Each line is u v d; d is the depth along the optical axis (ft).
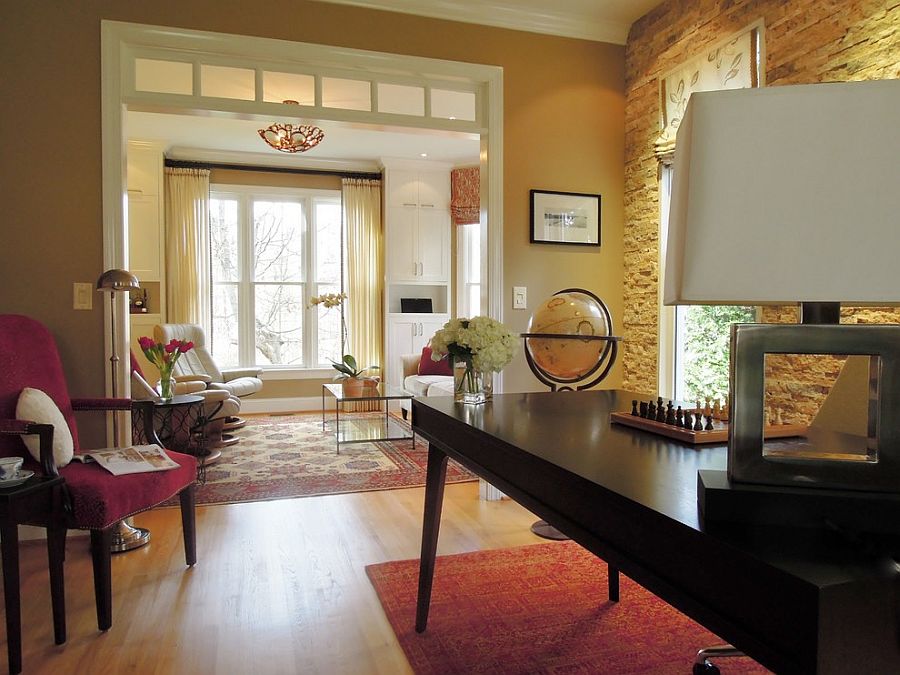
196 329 19.47
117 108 9.37
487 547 8.89
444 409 6.08
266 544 9.01
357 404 22.56
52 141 9.16
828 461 2.49
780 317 8.78
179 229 20.80
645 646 6.17
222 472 13.08
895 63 6.95
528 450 4.08
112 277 8.66
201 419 13.75
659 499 2.91
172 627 6.58
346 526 9.79
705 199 2.34
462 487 12.06
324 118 10.37
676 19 10.52
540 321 8.39
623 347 12.08
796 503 2.46
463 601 7.16
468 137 11.74
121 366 9.50
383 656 6.01
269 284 22.58
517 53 11.28
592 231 11.84
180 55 9.77
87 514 6.38
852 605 1.99
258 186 22.08
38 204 9.14
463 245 23.25
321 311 23.03
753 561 2.19
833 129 2.22
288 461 14.10
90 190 9.29
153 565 8.24
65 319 9.25
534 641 6.27
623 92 12.01
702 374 10.33
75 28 9.21
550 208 11.53
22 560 8.52
